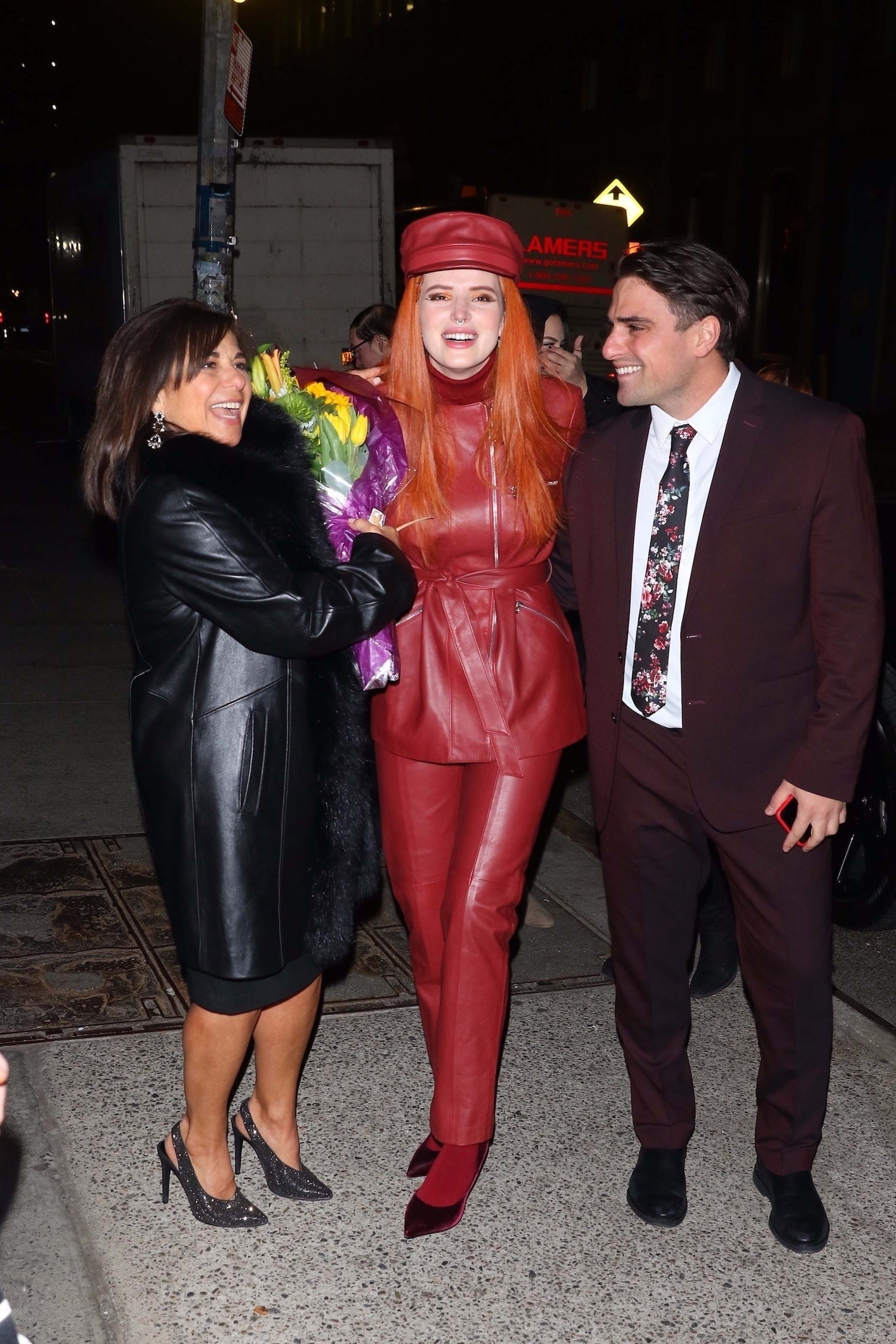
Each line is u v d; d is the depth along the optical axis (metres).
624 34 25.42
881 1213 2.87
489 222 2.57
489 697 2.73
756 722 2.60
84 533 11.45
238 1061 2.62
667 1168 2.88
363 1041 3.51
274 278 12.02
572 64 27.12
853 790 2.55
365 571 2.44
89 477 2.45
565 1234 2.77
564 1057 3.47
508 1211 2.84
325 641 2.37
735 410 2.52
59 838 4.82
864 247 21.36
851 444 2.48
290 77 40.25
